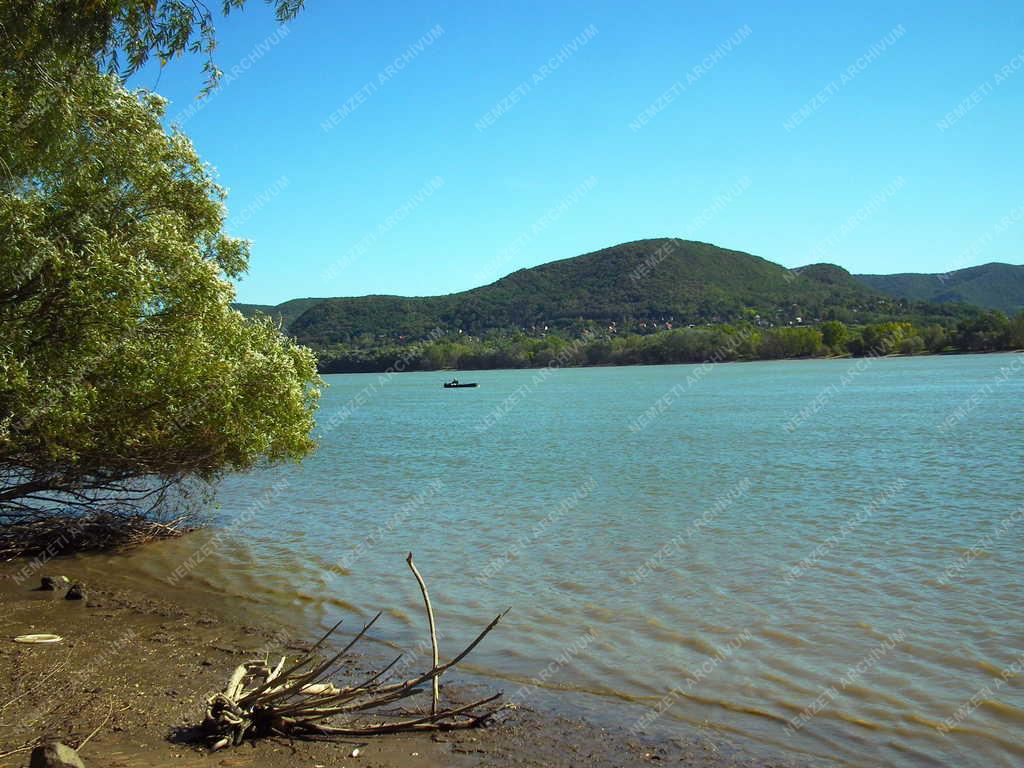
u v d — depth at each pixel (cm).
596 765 766
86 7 973
